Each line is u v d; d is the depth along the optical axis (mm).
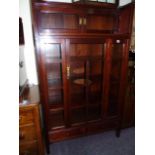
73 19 1652
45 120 1579
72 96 1885
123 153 1696
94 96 1896
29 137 1343
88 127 1792
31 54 1767
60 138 1706
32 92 1532
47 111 1562
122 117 1937
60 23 1623
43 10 1302
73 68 1789
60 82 1670
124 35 1585
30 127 1312
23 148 1359
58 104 1636
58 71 1734
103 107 1806
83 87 1922
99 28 1771
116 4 1571
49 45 1616
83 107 1803
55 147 1794
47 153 1688
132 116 2154
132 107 2100
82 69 1841
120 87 1787
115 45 1696
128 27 1587
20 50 1438
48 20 1581
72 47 1730
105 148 1778
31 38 1719
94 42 1505
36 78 1854
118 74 1783
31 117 1285
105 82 1707
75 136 1768
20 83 1384
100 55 1747
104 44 1556
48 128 1613
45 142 1734
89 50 1811
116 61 1763
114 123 1911
